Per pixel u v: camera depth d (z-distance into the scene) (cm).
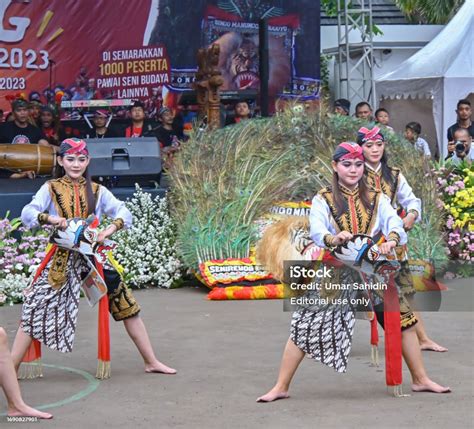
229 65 1636
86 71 1498
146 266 1022
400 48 1905
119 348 743
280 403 581
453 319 839
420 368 603
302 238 956
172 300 948
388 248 570
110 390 617
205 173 1027
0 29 1430
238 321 838
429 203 1023
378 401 582
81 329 816
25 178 1145
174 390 615
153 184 1083
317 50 1720
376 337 677
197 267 990
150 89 1551
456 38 1716
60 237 627
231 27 1628
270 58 1672
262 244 971
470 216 1098
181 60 1576
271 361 693
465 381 630
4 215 1009
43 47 1462
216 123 1277
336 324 577
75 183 646
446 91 1656
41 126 1434
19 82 1448
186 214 1016
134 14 1530
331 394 602
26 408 551
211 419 547
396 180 688
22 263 948
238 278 959
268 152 1031
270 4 1664
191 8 1578
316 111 1048
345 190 584
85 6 1488
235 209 1004
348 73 1814
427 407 566
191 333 791
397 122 1803
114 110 1487
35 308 634
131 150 1070
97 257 633
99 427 533
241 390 612
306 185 1022
